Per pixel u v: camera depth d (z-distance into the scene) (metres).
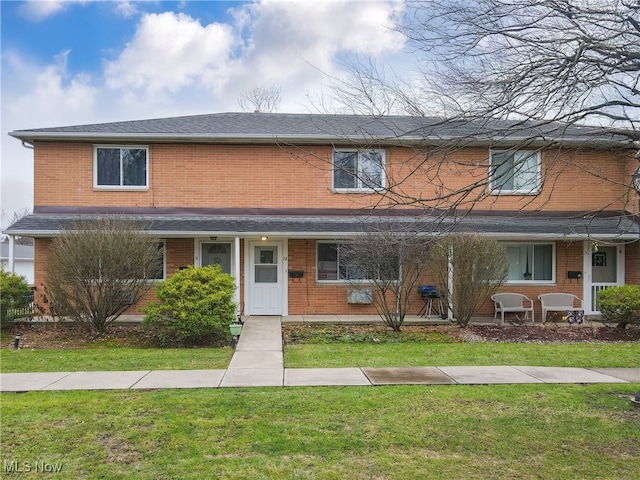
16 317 11.90
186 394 6.30
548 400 6.14
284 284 14.09
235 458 4.40
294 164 14.16
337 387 6.71
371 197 12.87
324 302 14.14
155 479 3.99
